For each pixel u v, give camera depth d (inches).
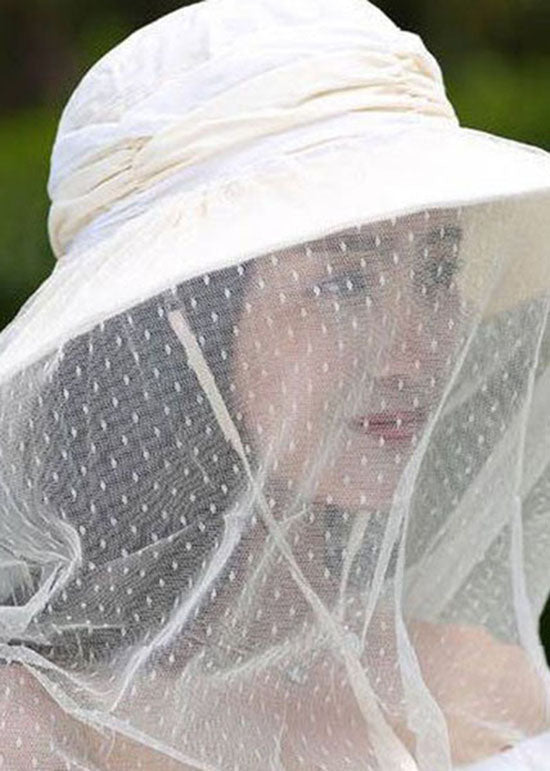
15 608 230.2
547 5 993.5
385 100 237.1
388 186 227.3
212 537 230.1
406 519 238.8
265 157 231.9
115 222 240.8
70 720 229.5
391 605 235.5
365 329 232.7
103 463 228.7
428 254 235.5
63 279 235.6
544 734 261.3
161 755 229.5
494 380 250.4
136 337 227.1
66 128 250.2
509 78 784.9
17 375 225.6
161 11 1072.2
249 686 231.5
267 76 234.2
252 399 229.8
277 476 230.5
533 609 270.5
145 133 238.1
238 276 228.4
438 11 1024.9
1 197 648.4
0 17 1109.7
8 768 225.8
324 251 230.7
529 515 267.6
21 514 232.1
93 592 229.9
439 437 252.1
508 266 245.0
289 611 231.5
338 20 239.9
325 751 232.2
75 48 1094.4
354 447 233.6
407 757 232.7
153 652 227.5
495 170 231.5
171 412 228.1
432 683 258.2
